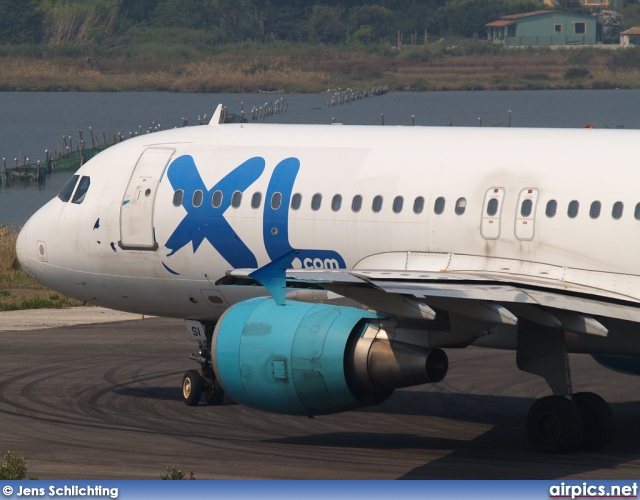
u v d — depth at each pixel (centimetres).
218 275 7744
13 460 5778
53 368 9162
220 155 7838
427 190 7050
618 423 7362
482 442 6775
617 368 7531
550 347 6306
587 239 6588
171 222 7831
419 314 5684
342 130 7662
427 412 7681
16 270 15550
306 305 6381
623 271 6519
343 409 6300
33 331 11106
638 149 6656
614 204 6544
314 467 6066
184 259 7819
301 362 6212
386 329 6156
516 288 6241
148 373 8988
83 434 6906
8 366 9244
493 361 9556
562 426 6300
